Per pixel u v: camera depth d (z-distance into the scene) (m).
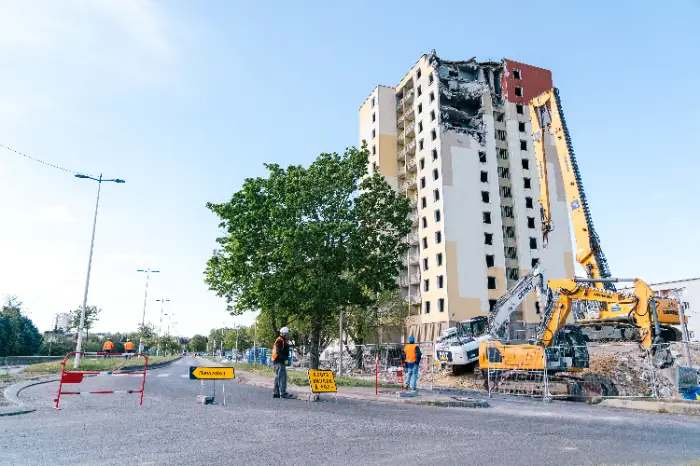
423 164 63.06
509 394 20.34
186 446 6.73
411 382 16.62
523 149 61.84
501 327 25.34
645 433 8.98
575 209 24.95
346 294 23.22
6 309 69.69
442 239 56.06
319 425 8.88
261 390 16.62
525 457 6.54
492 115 62.12
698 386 16.88
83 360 28.16
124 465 5.62
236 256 23.16
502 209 59.69
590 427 9.60
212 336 160.75
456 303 53.91
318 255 22.62
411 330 58.94
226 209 23.70
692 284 52.12
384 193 25.70
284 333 14.29
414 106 67.19
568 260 59.19
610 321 22.22
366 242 24.73
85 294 25.86
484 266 56.06
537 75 65.25
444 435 8.18
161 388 15.75
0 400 11.30
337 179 24.36
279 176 24.78
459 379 26.45
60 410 10.06
